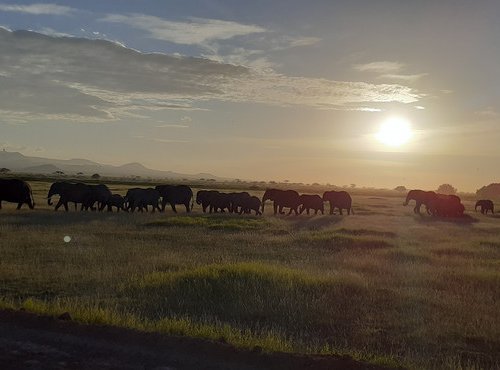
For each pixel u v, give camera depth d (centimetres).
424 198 5550
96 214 3609
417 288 1460
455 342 1038
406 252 2145
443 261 1988
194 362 792
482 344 1037
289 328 1095
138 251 1984
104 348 841
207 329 962
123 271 1603
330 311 1210
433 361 916
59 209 4166
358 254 2106
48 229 2569
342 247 2320
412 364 866
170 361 792
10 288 1372
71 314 1035
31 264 1659
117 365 766
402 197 11112
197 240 2391
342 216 4541
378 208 6134
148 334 909
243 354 827
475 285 1541
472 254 2223
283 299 1274
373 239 2489
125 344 863
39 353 809
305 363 800
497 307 1280
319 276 1518
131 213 3875
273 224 3269
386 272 1714
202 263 1767
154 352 829
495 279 1582
